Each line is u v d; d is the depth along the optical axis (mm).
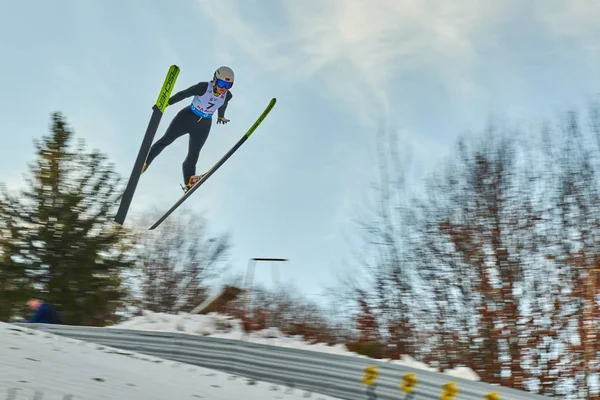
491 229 18875
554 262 18031
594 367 15539
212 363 8969
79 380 5820
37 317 10867
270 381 8562
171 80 16953
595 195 19406
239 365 8828
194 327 10930
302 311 19047
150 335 9469
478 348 17141
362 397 8117
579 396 15867
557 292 17406
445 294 18125
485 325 17344
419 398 7953
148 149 16953
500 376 16641
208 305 11961
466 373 9062
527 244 18594
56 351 7160
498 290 17672
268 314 12070
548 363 16594
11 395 4777
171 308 35375
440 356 17188
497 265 18125
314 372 8461
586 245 18438
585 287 16766
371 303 18141
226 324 11156
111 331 9633
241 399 6730
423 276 18594
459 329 17609
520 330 17172
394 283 18359
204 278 38688
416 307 18109
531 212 19172
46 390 5164
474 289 18016
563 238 18812
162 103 17000
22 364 5934
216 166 17656
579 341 16453
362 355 9609
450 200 19891
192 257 39375
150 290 36406
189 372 8023
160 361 8383
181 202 17562
